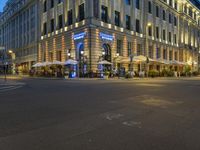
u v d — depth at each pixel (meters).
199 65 74.75
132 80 29.44
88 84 21.73
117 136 5.21
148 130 5.73
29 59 59.44
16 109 8.48
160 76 44.41
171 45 58.44
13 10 72.94
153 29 51.31
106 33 39.56
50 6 48.72
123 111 8.12
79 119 6.88
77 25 39.97
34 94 13.34
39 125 6.18
